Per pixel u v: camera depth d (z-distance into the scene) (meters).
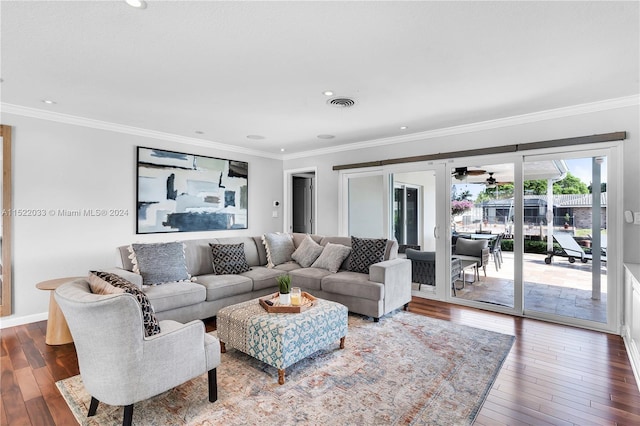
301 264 4.68
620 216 3.30
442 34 2.10
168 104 3.47
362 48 2.28
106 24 1.98
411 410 2.04
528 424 1.91
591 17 1.90
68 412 2.03
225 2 1.77
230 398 2.18
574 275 3.59
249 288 3.92
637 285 2.48
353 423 1.92
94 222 4.11
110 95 3.20
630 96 3.20
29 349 2.95
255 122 4.14
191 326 2.00
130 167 4.44
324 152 5.89
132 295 1.75
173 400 2.15
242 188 5.83
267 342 2.42
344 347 2.96
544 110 3.65
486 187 4.17
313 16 1.90
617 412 2.02
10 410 2.05
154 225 4.66
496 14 1.88
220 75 2.73
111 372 1.74
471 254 4.29
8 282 3.51
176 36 2.12
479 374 2.48
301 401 2.14
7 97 3.27
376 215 5.25
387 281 3.68
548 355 2.80
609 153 3.37
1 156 3.47
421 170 4.73
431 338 3.17
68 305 1.70
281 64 2.53
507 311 3.97
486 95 3.19
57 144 3.83
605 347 2.97
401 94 3.16
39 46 2.25
